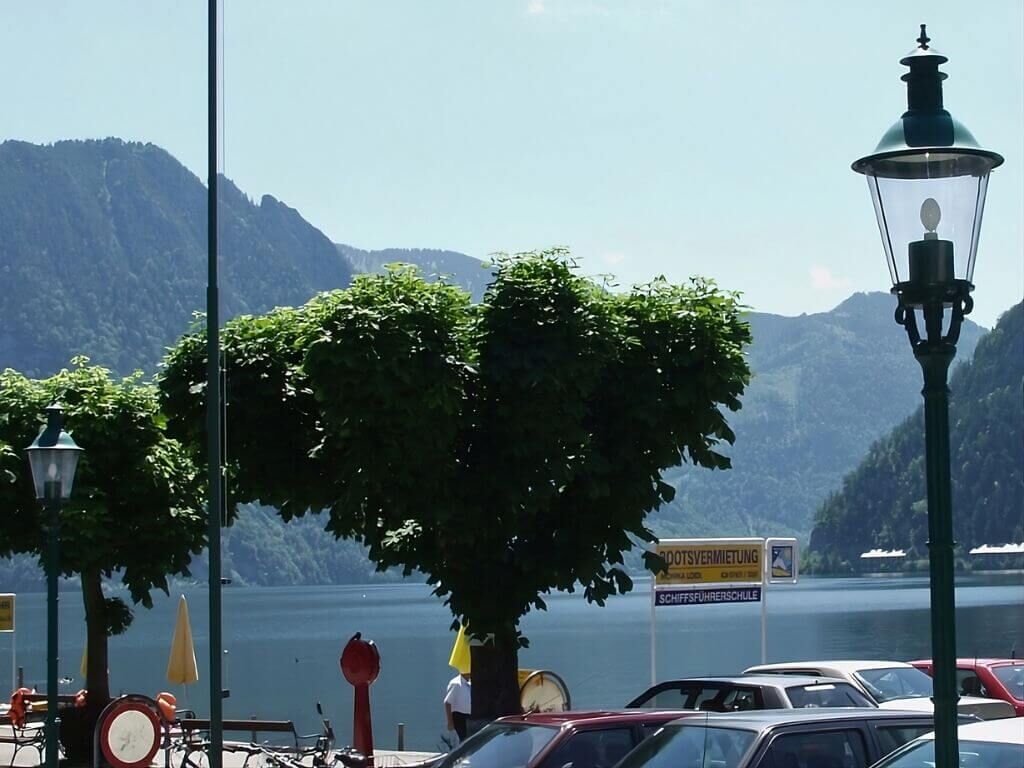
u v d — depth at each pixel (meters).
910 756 11.54
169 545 28.31
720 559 29.53
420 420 21.17
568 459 22.36
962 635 113.06
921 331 8.77
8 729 35.41
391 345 21.14
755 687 18.14
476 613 22.91
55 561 19.95
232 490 24.58
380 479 21.42
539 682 27.50
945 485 8.52
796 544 30.59
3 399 28.31
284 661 118.19
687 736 13.34
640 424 23.48
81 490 26.81
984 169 8.80
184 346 24.52
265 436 24.17
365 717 24.88
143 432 28.14
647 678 76.94
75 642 168.62
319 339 21.17
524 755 14.77
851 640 110.12
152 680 97.56
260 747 25.31
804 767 12.83
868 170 8.96
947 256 8.70
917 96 8.98
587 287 23.39
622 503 23.23
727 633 133.88
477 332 22.39
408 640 145.75
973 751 10.78
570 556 23.05
